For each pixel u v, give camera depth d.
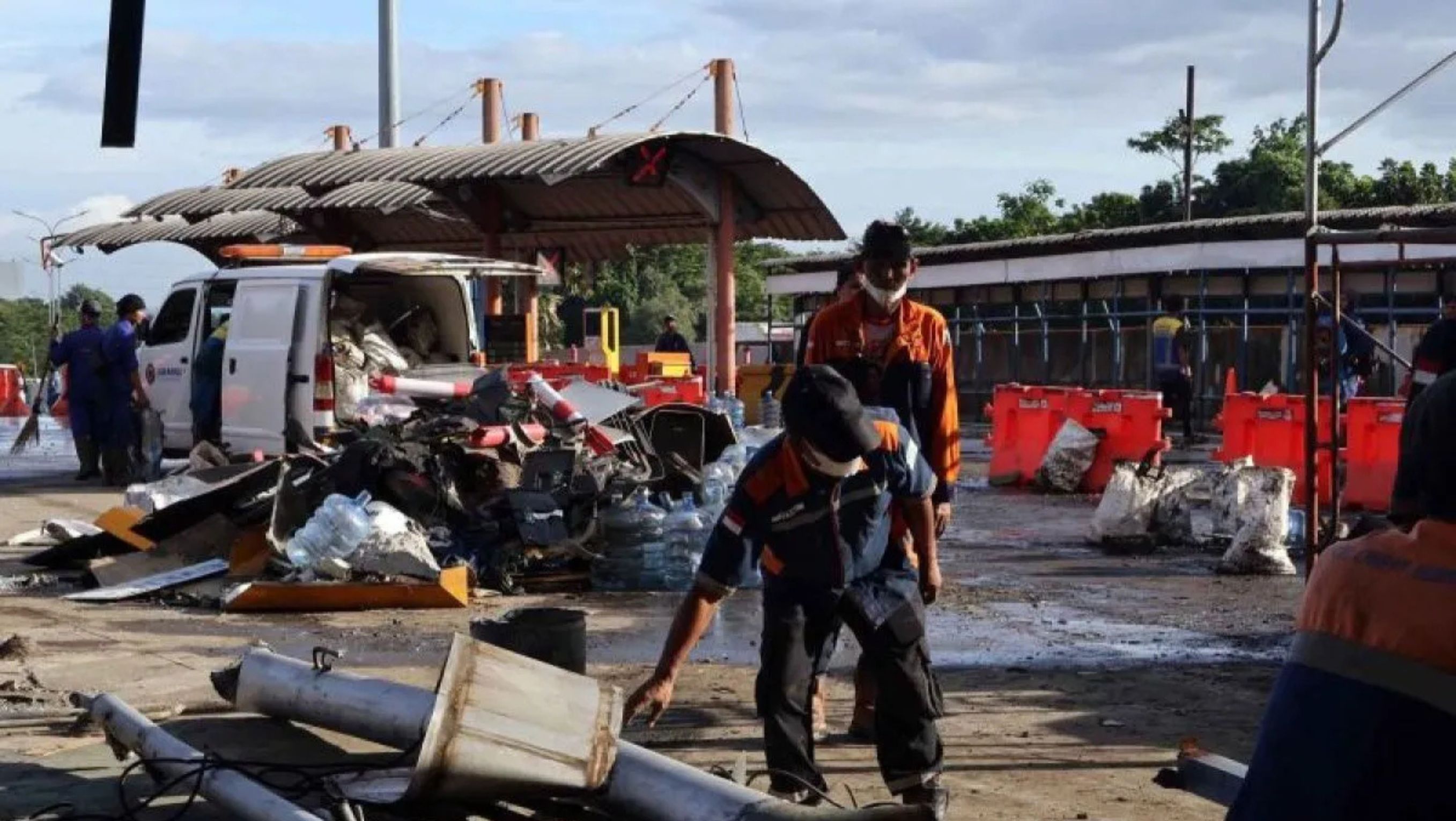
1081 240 28.56
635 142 20.83
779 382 24.80
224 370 16.22
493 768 4.66
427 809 4.88
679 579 10.89
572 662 6.48
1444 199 43.75
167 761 5.52
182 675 8.09
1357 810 2.59
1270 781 2.69
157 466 17.80
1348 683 2.64
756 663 8.50
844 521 4.98
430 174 21.83
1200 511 13.32
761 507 4.95
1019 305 31.86
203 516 11.02
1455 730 2.55
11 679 7.95
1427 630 2.59
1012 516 15.62
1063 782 6.23
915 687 5.11
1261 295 26.62
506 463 11.36
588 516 10.89
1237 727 7.14
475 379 14.23
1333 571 2.74
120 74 7.80
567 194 24.12
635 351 42.59
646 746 6.65
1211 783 4.20
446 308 16.47
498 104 28.62
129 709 6.18
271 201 25.86
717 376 23.02
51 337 32.78
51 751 6.53
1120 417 17.73
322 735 6.62
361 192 25.11
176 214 26.20
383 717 5.85
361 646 8.95
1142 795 6.04
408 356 16.27
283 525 10.55
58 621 9.71
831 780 6.13
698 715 7.23
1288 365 25.67
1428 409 2.70
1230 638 9.31
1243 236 25.52
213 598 10.19
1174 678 8.18
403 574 10.17
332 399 15.45
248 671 6.60
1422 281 24.22
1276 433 16.59
